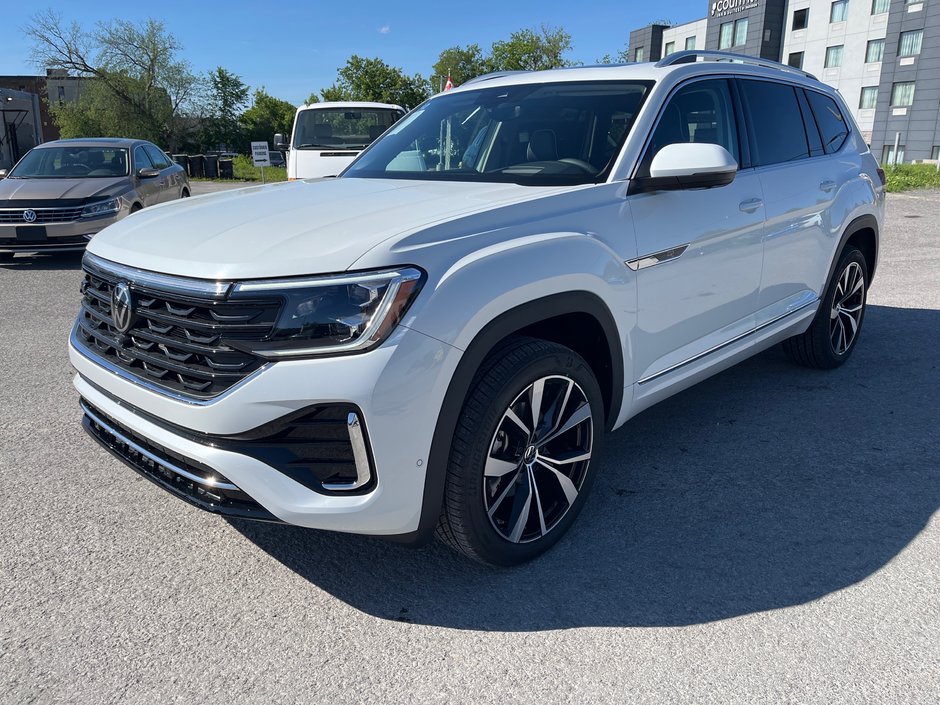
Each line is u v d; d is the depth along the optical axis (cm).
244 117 8438
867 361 515
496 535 259
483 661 226
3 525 304
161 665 224
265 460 222
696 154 282
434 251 229
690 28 5672
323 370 215
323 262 218
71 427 407
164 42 5347
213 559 281
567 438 289
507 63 5569
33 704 208
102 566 276
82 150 1060
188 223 268
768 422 408
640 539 292
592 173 304
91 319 287
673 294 316
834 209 438
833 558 277
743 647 230
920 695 209
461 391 233
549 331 295
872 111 4353
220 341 223
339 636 238
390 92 7000
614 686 214
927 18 3938
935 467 351
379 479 222
